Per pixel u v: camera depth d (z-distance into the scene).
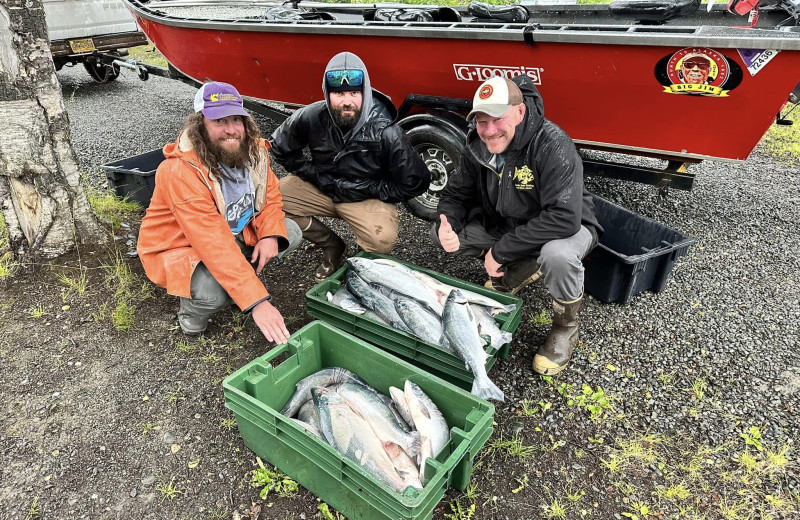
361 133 2.96
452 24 3.47
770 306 3.26
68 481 2.12
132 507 2.03
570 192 2.43
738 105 2.88
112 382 2.60
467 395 2.03
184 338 2.90
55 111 3.26
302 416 2.20
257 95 4.88
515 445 2.30
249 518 2.00
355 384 2.27
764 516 2.02
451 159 3.88
